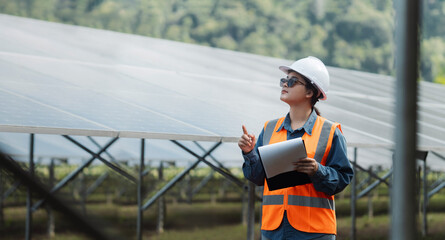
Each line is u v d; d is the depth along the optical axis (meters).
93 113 5.15
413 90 1.69
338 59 39.84
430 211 17.20
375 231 12.65
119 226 11.51
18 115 4.48
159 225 11.66
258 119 6.40
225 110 6.68
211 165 6.41
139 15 39.38
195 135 4.80
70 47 9.83
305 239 3.29
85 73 7.79
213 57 11.70
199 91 7.83
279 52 39.75
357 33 40.19
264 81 9.95
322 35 40.28
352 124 7.05
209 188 18.94
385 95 10.62
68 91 6.30
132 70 8.69
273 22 40.09
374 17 40.16
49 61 8.20
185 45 12.76
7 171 5.39
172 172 19.83
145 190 14.52
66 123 4.45
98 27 38.91
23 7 37.34
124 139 10.44
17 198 12.99
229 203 16.97
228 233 11.74
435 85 13.82
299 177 3.17
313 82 3.42
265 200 3.47
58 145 10.27
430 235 11.70
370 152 11.30
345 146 3.40
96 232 9.26
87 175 16.77
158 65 9.54
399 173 1.71
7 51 8.26
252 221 5.89
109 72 8.20
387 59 39.94
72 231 9.35
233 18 39.38
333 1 40.75
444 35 38.09
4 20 11.31
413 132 1.70
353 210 9.37
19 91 5.78
